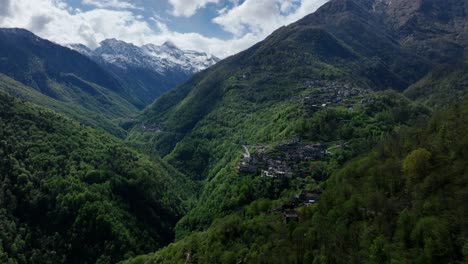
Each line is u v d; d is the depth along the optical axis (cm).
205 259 12200
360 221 10188
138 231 19162
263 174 19450
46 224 18225
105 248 17250
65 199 18812
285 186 18388
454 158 9912
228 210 18000
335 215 10981
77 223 17925
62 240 17525
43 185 19600
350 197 11281
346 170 13500
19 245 16688
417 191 9700
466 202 8350
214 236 13250
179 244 15012
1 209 17538
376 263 8569
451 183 9144
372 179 11519
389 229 9206
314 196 14538
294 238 10975
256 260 10725
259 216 13725
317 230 10781
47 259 16725
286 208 13888
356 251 9362
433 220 8331
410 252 8269
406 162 10588
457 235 7919
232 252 11644
